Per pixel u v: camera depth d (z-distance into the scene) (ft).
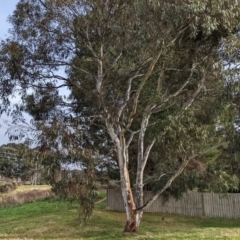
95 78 42.39
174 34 33.17
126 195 39.88
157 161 48.70
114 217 58.54
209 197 67.72
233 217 65.00
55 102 46.26
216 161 56.18
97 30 39.40
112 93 41.78
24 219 57.93
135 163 55.93
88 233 42.98
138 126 49.83
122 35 37.91
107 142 50.85
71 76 45.57
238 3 31.32
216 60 37.40
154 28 32.68
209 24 30.45
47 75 43.42
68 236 41.29
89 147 40.73
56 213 60.23
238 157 36.63
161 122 42.39
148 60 37.81
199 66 38.06
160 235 36.17
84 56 44.19
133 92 45.80
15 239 38.55
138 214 40.09
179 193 57.11
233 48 34.50
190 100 39.96
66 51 43.19
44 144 34.12
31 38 40.37
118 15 36.65
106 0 36.52
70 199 35.83
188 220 62.03
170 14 30.55
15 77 41.24
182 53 38.09
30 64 41.45
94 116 40.57
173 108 46.91
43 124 34.81
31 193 89.76
